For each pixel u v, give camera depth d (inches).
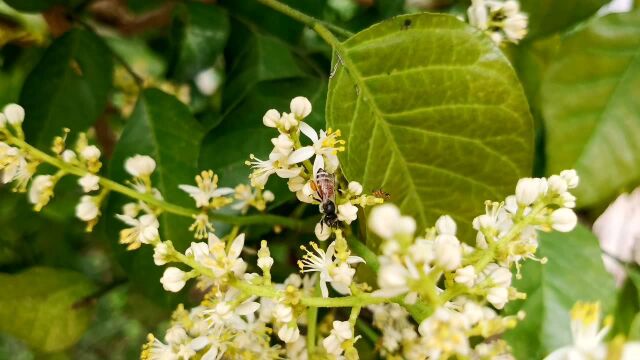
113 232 9.7
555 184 8.3
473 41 8.8
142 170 9.2
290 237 10.0
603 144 9.7
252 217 9.4
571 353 7.4
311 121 9.6
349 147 8.7
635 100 9.7
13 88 11.8
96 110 10.3
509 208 8.6
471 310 7.8
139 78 10.6
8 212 11.6
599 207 9.8
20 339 10.5
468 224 9.1
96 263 14.2
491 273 8.2
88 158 9.0
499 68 8.8
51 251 12.1
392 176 9.0
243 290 8.4
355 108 8.9
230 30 10.9
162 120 10.1
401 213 9.1
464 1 11.0
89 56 10.4
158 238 8.5
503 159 9.0
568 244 9.7
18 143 8.9
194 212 9.2
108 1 11.6
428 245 7.8
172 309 9.9
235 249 8.5
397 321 9.4
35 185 8.9
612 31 9.8
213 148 9.5
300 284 9.3
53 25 10.6
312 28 9.2
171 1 10.7
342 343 8.4
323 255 8.5
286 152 8.4
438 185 9.0
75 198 11.6
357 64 9.0
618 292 9.9
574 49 9.8
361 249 8.8
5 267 11.5
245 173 9.4
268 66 10.5
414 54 8.9
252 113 9.6
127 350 22.9
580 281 9.6
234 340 8.9
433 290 7.6
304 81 9.7
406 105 8.9
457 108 8.9
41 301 10.6
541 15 10.0
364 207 8.7
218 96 11.9
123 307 13.1
